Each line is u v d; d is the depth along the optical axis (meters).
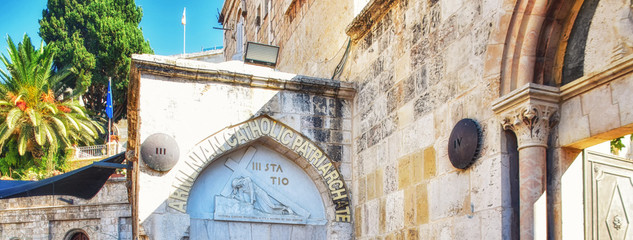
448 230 7.78
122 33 49.00
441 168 8.10
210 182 10.38
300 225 10.71
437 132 8.30
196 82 10.30
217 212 10.20
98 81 48.69
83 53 47.78
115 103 49.62
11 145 36.91
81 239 28.30
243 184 10.50
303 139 10.79
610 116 6.01
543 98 6.61
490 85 7.20
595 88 6.25
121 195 27.69
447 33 8.34
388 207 9.52
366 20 10.83
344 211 10.75
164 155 9.70
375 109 10.32
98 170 13.32
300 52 15.56
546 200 6.54
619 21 6.22
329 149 10.91
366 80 10.78
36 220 28.58
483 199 7.09
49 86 38.31
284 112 10.73
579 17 6.79
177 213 9.73
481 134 7.27
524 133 6.68
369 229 10.12
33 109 35.59
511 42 7.08
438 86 8.41
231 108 10.40
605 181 6.80
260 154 10.84
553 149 6.66
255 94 10.62
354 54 11.49
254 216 10.42
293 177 10.96
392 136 9.62
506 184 6.81
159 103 10.00
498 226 6.72
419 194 8.62
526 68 6.89
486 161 7.11
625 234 6.82
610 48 6.29
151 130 9.84
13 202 29.11
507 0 7.17
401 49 9.61
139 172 9.67
